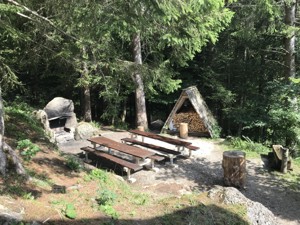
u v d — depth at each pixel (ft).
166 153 34.40
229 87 55.42
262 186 29.68
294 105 37.68
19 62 41.06
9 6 21.15
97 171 23.82
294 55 41.52
